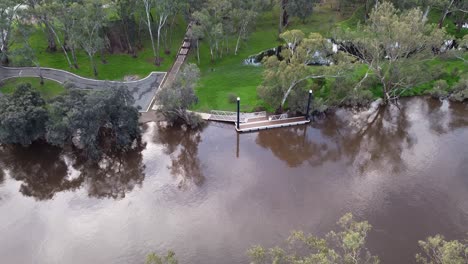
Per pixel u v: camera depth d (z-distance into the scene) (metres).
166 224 55.19
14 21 81.62
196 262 49.81
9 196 60.44
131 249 51.69
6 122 59.97
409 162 65.62
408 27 67.69
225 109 76.88
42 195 61.09
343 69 70.00
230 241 52.41
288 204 57.81
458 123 74.69
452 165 64.25
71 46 80.31
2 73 83.94
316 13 114.31
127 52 93.50
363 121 76.44
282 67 67.62
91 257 50.75
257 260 38.88
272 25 109.50
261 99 78.88
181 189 61.22
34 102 63.97
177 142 70.94
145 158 67.75
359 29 78.06
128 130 66.50
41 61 88.44
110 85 69.62
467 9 94.38
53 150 67.88
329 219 55.00
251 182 62.25
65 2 75.62
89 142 63.19
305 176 63.34
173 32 102.38
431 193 58.88
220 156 67.94
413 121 75.75
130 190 61.56
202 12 83.06
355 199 58.34
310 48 67.88
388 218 54.81
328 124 75.75
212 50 95.38
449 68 86.88
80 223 55.69
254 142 71.19
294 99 73.69
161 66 89.81
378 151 68.88
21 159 66.69
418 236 52.03
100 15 76.50
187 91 68.75
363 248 50.38
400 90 82.12
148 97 79.62
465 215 55.06
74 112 59.75
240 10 83.81
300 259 39.97
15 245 52.41
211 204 58.25
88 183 63.34
